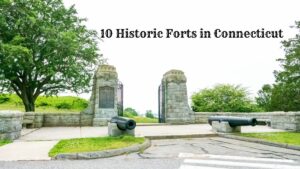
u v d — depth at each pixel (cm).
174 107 2191
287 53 3109
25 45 2181
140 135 1325
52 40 2136
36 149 940
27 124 1783
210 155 901
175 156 884
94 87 2052
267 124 1903
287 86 3005
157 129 1677
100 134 1388
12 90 2500
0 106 3397
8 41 2164
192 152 958
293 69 2961
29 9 2198
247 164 767
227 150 1005
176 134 1379
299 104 3047
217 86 3177
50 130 1627
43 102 3728
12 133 1173
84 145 971
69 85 2473
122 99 2116
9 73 2220
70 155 833
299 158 862
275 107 3244
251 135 1352
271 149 1035
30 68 2230
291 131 1573
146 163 773
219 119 1517
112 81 2033
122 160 819
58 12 2430
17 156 838
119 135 1247
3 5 2088
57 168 704
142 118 2905
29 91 2417
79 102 3747
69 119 1975
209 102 3089
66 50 2228
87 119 2003
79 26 2578
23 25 2177
